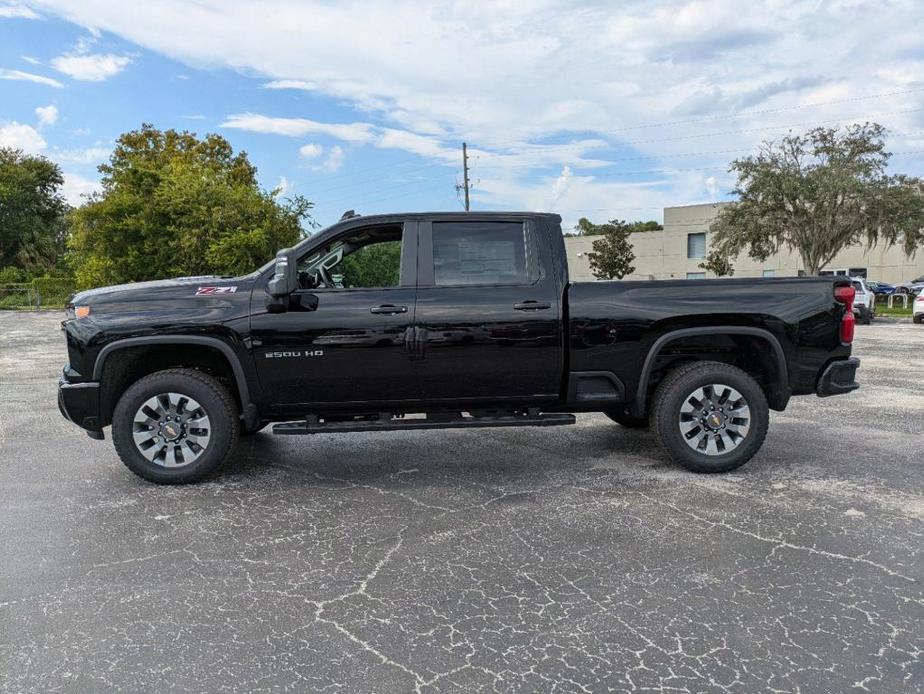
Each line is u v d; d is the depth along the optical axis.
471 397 5.05
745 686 2.54
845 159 29.55
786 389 5.16
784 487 4.82
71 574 3.50
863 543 3.83
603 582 3.38
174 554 3.74
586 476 5.12
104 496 4.72
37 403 8.41
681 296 5.03
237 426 5.02
